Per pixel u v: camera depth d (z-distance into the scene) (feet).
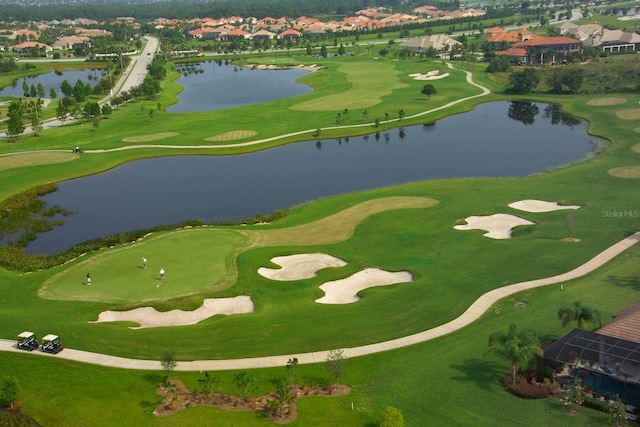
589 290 247.09
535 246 298.15
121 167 496.23
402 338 218.38
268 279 275.39
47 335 218.38
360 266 285.23
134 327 238.89
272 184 444.55
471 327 223.51
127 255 307.37
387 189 416.05
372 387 189.67
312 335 221.66
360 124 611.47
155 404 183.73
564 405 176.35
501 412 174.40
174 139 565.12
